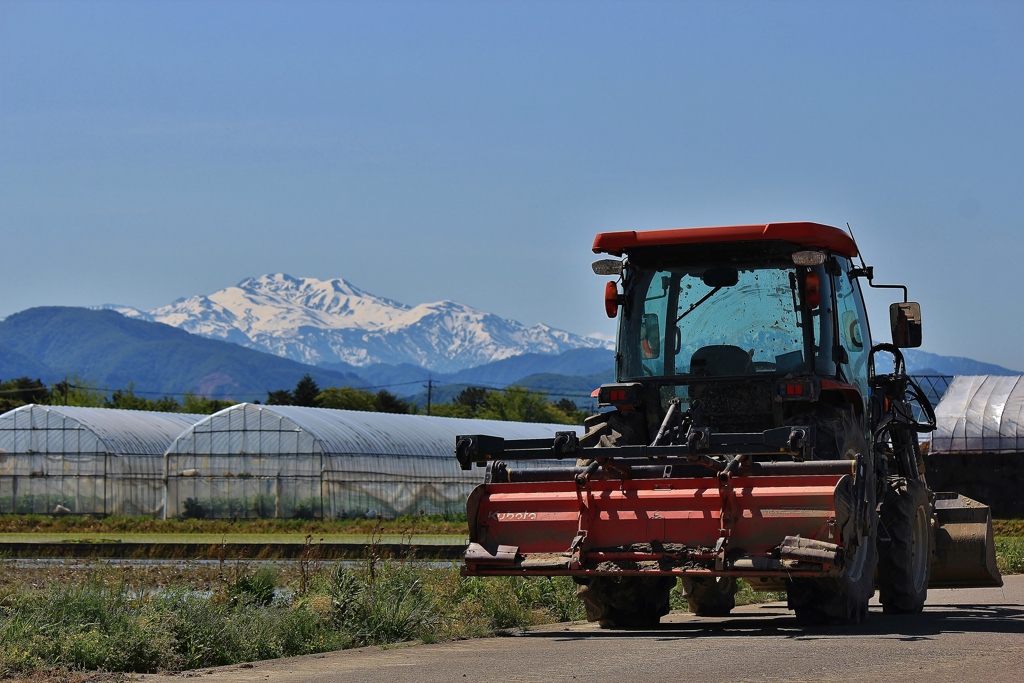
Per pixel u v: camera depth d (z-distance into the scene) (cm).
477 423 9050
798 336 1553
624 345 1622
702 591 1852
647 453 1375
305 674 1151
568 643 1356
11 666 1198
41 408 7756
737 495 1370
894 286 1730
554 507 1445
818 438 1503
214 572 2848
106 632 1370
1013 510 6819
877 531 1655
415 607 1631
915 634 1344
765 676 1004
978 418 7100
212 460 7294
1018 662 1080
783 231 1534
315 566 2305
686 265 1609
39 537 5400
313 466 7119
